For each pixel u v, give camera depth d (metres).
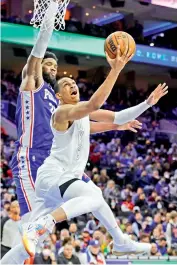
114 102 15.59
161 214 10.88
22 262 3.84
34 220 3.81
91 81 15.85
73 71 15.84
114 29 13.46
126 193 11.99
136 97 15.14
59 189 3.77
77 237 8.79
